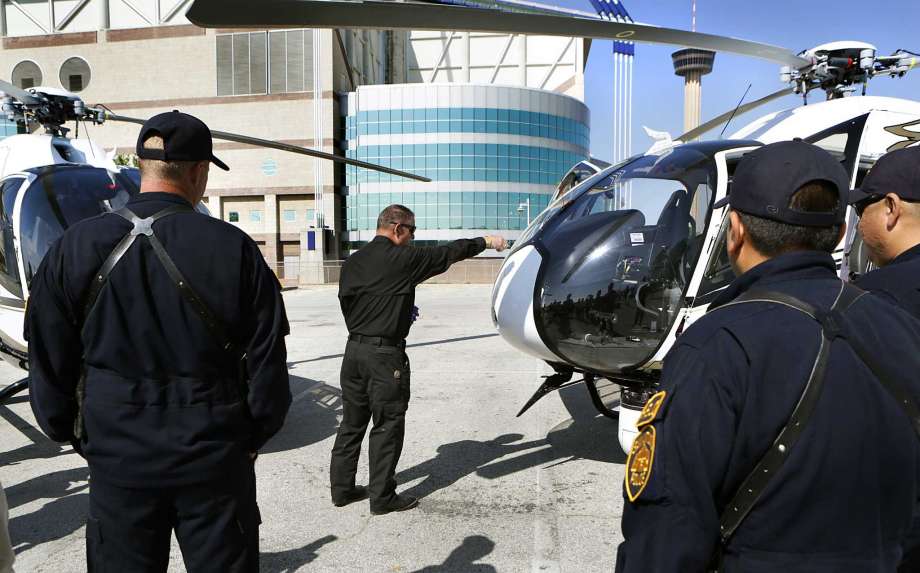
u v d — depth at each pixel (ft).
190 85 118.62
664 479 3.54
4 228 15.40
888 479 3.52
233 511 5.77
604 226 12.10
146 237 5.55
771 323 3.63
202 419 5.59
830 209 3.84
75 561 9.95
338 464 11.80
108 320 5.47
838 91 16.61
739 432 3.51
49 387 5.58
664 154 12.95
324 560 9.81
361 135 123.75
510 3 11.26
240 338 5.85
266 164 119.24
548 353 12.01
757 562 3.52
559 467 13.74
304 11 10.63
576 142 134.72
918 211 5.69
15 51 119.24
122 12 119.75
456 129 123.24
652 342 11.31
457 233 123.95
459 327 38.70
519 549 10.07
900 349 3.66
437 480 13.09
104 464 5.48
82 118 19.47
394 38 158.71
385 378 11.08
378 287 10.93
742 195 4.01
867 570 3.46
